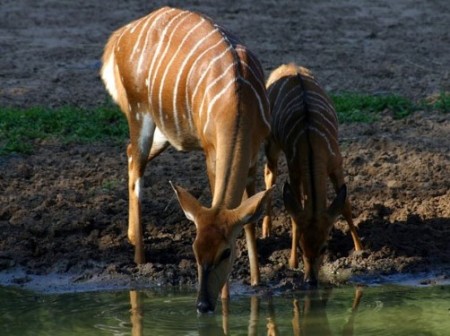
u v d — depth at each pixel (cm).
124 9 2855
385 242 1502
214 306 1145
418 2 2953
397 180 1702
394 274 1438
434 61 2420
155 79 1388
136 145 1455
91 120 1973
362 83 2252
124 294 1380
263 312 1320
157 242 1512
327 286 1402
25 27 2677
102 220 1563
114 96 1506
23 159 1800
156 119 1409
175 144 1414
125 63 1437
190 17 1408
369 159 1792
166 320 1288
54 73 2319
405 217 1570
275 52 2489
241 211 1161
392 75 2309
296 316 1307
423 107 2058
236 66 1301
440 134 1914
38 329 1256
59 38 2589
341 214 1513
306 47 2534
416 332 1244
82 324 1273
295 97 1525
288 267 1452
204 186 1681
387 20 2781
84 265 1453
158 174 1734
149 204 1616
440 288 1395
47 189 1673
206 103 1302
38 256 1480
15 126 1938
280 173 1745
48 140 1889
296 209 1389
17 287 1406
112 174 1734
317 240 1377
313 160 1427
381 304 1339
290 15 2825
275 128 1548
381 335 1236
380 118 2002
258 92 1316
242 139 1241
